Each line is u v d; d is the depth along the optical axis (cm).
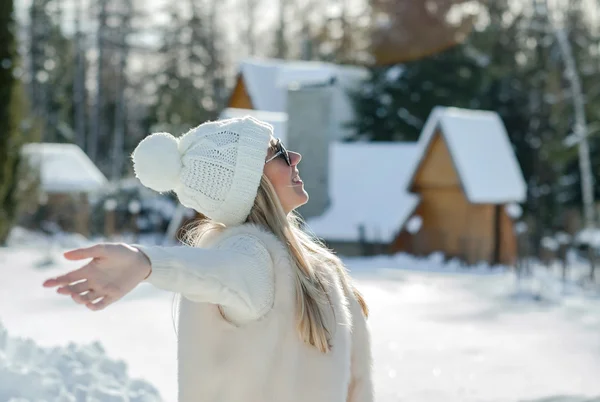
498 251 2778
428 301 1484
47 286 217
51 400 516
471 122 2817
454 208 2752
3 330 589
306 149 2784
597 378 843
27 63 5794
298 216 325
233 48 6106
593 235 3394
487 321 1252
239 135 280
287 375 268
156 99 5753
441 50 4200
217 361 267
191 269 240
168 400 662
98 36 5916
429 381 818
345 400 279
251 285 257
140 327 1026
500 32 4353
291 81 2791
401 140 4184
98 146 6178
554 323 1241
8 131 2439
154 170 278
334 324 280
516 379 835
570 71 3778
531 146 4197
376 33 4359
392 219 2712
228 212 280
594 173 4197
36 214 3584
